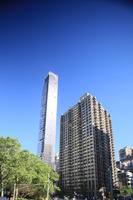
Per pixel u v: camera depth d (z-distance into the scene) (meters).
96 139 161.50
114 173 170.75
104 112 187.12
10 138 52.12
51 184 74.19
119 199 111.94
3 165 50.53
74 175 167.25
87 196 143.38
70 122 197.25
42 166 73.81
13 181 57.47
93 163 150.25
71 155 180.75
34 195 78.38
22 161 53.09
